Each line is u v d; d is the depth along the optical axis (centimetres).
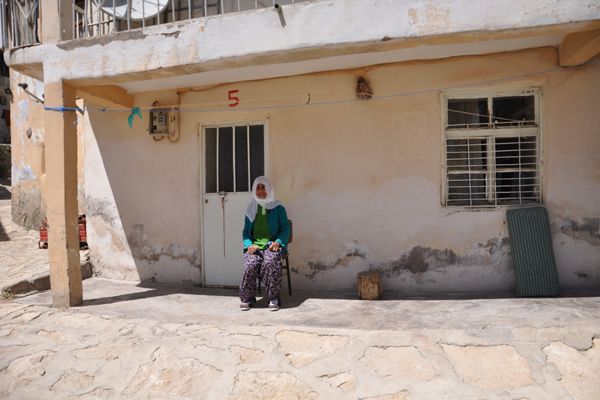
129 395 371
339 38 440
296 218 580
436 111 540
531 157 540
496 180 544
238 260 611
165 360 400
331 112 567
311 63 534
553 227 523
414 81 543
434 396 338
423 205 546
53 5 532
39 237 877
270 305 495
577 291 510
